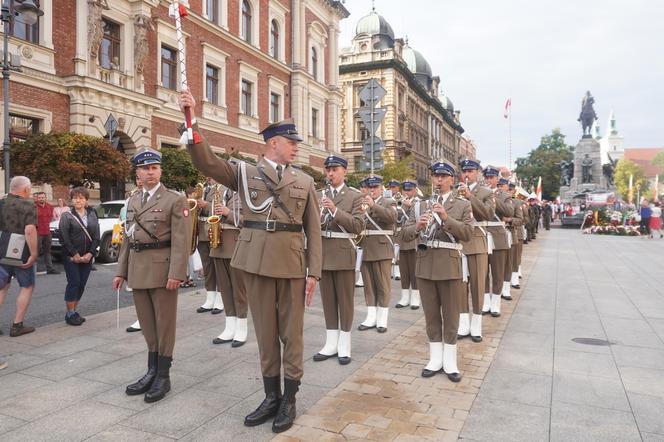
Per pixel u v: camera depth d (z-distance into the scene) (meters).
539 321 7.16
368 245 6.68
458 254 4.88
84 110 17.33
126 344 5.86
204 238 7.48
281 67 30.28
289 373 3.87
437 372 4.95
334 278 5.47
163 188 4.61
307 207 4.09
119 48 19.30
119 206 14.76
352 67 50.25
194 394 4.37
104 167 14.43
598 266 13.55
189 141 3.50
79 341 5.98
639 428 3.73
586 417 3.92
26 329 6.30
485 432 3.67
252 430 3.70
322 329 6.69
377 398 4.31
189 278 10.02
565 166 46.16
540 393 4.42
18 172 13.98
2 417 3.88
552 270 12.73
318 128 34.62
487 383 4.68
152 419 3.87
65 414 3.95
